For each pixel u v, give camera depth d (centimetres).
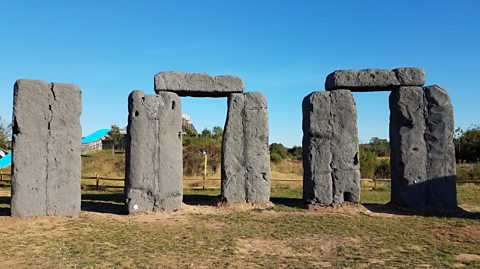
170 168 1025
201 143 2686
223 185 1073
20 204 894
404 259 632
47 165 921
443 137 1059
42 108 924
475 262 618
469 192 1456
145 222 905
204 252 666
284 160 3073
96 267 584
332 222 912
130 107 1018
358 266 597
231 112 1085
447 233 817
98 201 1195
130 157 999
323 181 1064
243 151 1081
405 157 1065
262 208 1055
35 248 682
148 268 582
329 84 1108
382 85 1081
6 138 3725
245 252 673
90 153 2922
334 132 1071
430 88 1076
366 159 2109
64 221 891
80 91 962
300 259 633
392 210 1059
